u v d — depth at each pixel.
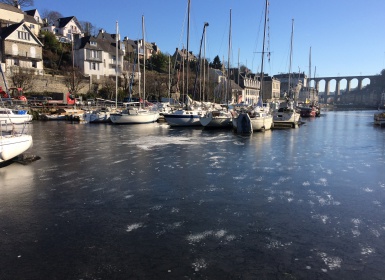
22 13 69.50
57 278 5.69
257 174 13.44
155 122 40.12
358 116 74.00
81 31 92.19
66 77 56.62
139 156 17.19
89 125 35.66
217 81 77.69
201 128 33.53
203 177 12.80
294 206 9.48
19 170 13.61
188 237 7.31
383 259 6.43
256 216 8.64
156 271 5.92
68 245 6.90
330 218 8.55
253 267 6.09
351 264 6.23
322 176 13.21
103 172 13.44
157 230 7.68
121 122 36.81
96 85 62.16
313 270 6.01
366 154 18.83
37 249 6.72
